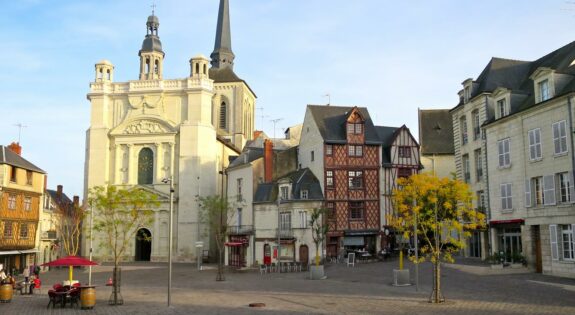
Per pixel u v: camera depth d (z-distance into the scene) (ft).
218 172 191.21
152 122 186.80
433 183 65.26
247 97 258.78
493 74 115.85
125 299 75.51
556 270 86.53
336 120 151.64
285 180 143.02
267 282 97.40
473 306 58.23
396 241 142.41
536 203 93.35
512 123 100.12
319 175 144.66
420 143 163.12
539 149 91.81
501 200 103.50
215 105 244.22
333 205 141.79
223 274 117.60
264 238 143.84
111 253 176.45
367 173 146.10
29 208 145.38
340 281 92.53
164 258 177.17
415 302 62.95
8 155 140.15
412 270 101.71
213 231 169.58
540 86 92.79
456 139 128.77
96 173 185.37
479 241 119.85
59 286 71.51
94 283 110.52
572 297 62.69
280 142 203.21
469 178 122.01
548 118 89.56
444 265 105.19
